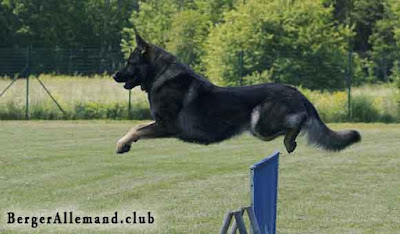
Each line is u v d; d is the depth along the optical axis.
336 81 36.62
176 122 8.92
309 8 39.06
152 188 13.98
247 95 8.79
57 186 14.02
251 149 20.47
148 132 8.99
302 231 10.89
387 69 52.12
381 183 15.02
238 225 7.25
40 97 30.34
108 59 38.09
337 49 38.38
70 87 32.88
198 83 8.93
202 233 10.61
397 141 22.78
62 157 18.02
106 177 15.15
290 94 8.78
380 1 61.00
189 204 12.55
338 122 29.66
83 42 70.75
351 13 61.16
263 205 7.87
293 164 17.52
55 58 36.69
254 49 37.12
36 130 24.98
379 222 11.53
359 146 21.27
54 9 67.88
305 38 37.56
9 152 18.83
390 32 57.44
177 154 19.03
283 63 36.34
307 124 8.80
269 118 8.70
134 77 9.20
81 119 29.67
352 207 12.60
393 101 30.05
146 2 68.88
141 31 63.31
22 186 13.98
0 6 65.69
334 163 17.73
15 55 34.66
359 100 30.06
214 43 38.38
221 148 20.56
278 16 38.03
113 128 26.09
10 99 30.00
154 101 9.04
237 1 56.41
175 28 52.91
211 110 8.78
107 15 72.31
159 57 9.14
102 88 32.47
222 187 14.20
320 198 13.34
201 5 58.72
